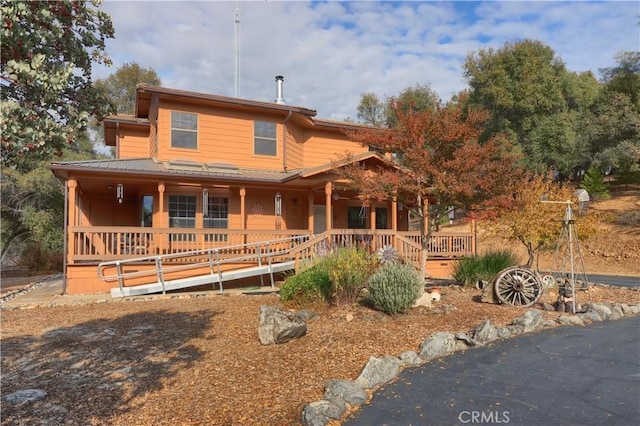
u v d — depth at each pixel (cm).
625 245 2269
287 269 1388
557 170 3256
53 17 258
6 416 413
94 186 1593
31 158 274
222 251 1488
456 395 475
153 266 1359
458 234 1667
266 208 1722
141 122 1806
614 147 2866
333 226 1859
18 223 2497
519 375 535
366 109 5062
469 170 919
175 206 1566
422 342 639
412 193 1020
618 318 886
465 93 995
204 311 934
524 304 936
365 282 897
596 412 426
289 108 1725
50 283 1673
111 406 441
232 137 1686
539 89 3130
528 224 1290
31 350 642
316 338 665
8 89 261
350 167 1052
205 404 445
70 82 286
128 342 684
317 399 458
